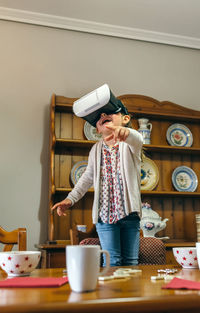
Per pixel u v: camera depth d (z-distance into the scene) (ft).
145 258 4.52
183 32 10.87
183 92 10.77
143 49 10.74
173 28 10.64
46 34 9.93
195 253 3.35
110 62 10.29
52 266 7.16
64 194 8.77
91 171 5.10
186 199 9.76
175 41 11.03
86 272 2.07
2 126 9.01
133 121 9.66
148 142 9.20
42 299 1.82
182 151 9.71
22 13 9.69
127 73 10.37
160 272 3.05
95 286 2.14
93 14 9.89
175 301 1.80
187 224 9.47
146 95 10.39
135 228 4.47
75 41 10.12
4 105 9.15
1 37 9.55
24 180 8.82
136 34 10.67
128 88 10.27
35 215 8.69
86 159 9.14
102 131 4.82
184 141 9.91
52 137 8.39
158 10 9.77
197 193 9.14
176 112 9.71
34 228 8.61
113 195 4.67
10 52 9.53
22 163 8.91
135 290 2.10
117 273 2.86
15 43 9.62
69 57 9.96
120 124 4.79
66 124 9.16
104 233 4.44
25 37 9.73
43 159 9.07
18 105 9.25
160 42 10.91
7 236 4.46
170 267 3.53
